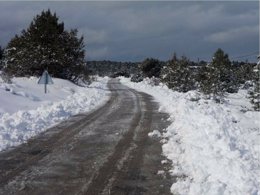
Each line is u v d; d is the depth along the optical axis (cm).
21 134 1332
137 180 820
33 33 4212
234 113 2308
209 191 687
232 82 5184
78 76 4781
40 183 793
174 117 1833
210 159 889
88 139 1289
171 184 792
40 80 2764
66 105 2298
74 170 896
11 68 4156
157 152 1087
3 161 978
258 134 1471
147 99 3148
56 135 1355
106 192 739
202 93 4181
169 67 4988
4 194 724
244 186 695
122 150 1115
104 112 2123
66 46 4428
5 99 2059
